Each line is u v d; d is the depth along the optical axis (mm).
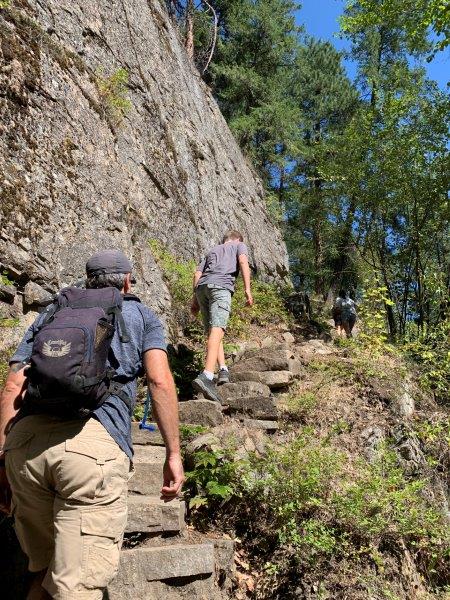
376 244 11062
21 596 2828
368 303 6633
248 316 8719
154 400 2424
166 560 3086
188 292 7539
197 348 6977
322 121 28953
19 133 5320
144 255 7023
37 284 4988
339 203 12266
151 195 8273
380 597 3742
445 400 6230
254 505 4004
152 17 11688
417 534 4184
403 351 6379
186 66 13750
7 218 4871
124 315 2516
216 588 3402
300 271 26703
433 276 8586
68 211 5742
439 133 10344
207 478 4000
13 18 5707
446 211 10094
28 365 2418
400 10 10180
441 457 5383
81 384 2156
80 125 6488
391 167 10484
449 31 8695
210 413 4785
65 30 7051
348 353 6363
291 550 3838
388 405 5477
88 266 2729
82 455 2154
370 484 4188
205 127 13242
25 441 2215
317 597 3662
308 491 3963
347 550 3875
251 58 25016
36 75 5793
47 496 2229
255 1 24875
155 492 3779
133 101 8703
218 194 12430
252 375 5809
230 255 5785
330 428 5109
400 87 11367
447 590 4160
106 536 2160
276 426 5035
